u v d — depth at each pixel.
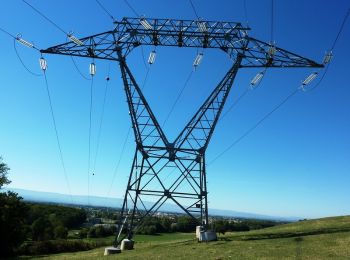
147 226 100.12
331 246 26.75
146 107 38.34
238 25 36.41
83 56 35.34
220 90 37.69
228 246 31.39
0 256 72.38
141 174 39.00
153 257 28.77
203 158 39.38
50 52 34.56
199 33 36.06
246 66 36.50
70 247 79.88
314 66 35.78
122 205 38.91
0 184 78.88
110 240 98.25
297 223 50.81
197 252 29.47
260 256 24.83
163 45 36.75
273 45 34.75
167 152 39.12
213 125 38.38
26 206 77.44
